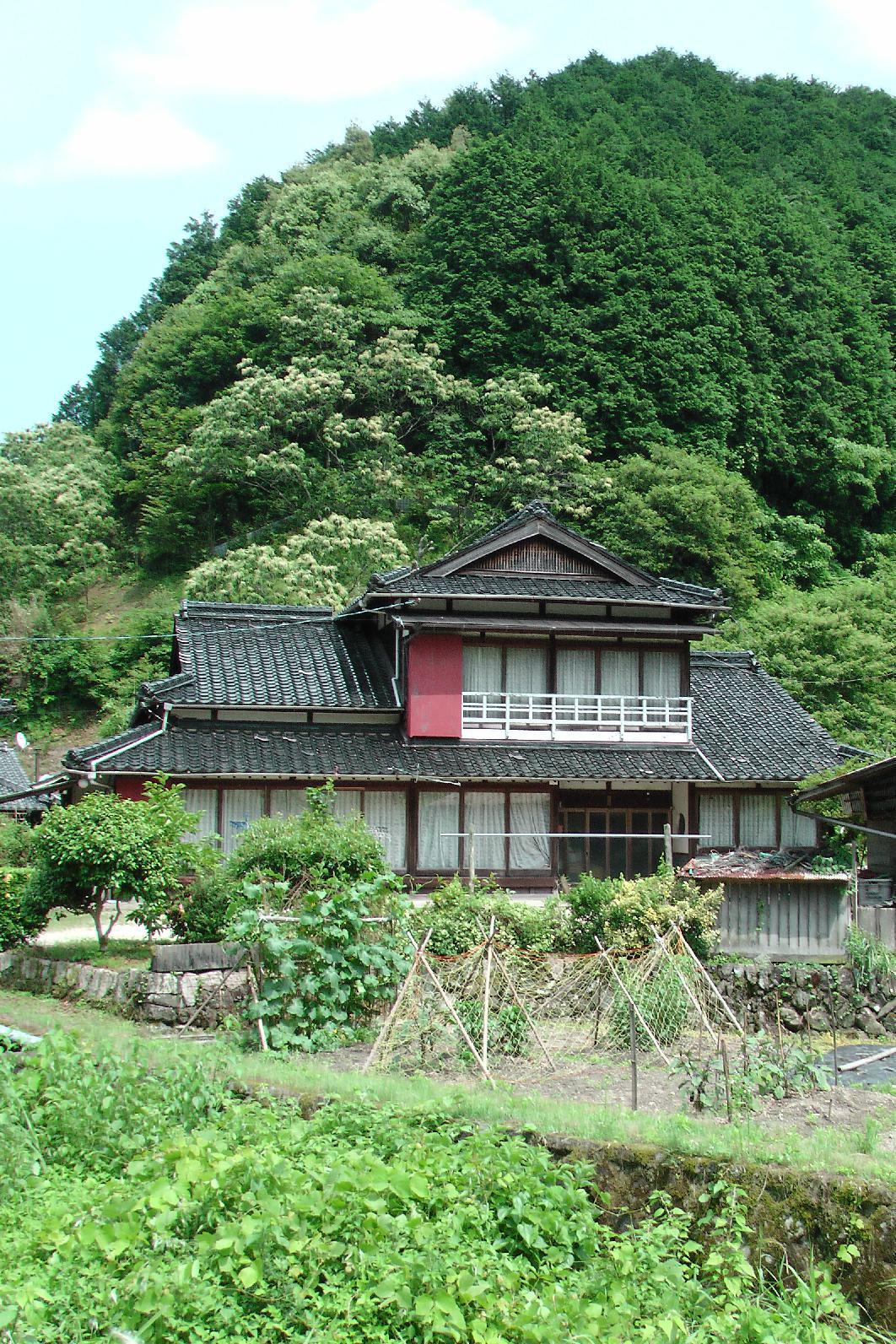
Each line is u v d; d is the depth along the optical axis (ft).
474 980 47.85
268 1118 30.53
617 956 53.47
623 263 205.57
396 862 90.89
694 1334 23.80
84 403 290.97
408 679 93.40
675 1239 27.48
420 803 92.12
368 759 89.61
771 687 110.83
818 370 213.25
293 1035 46.32
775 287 218.59
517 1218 26.35
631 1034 40.01
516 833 93.81
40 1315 22.65
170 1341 22.35
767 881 62.64
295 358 179.73
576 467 175.63
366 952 48.11
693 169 241.96
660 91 302.86
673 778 93.20
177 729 89.30
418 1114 32.40
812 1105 40.01
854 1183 27.68
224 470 179.22
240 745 88.43
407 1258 23.94
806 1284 26.17
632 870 97.40
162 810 60.54
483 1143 29.14
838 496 208.13
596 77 312.09
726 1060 37.81
